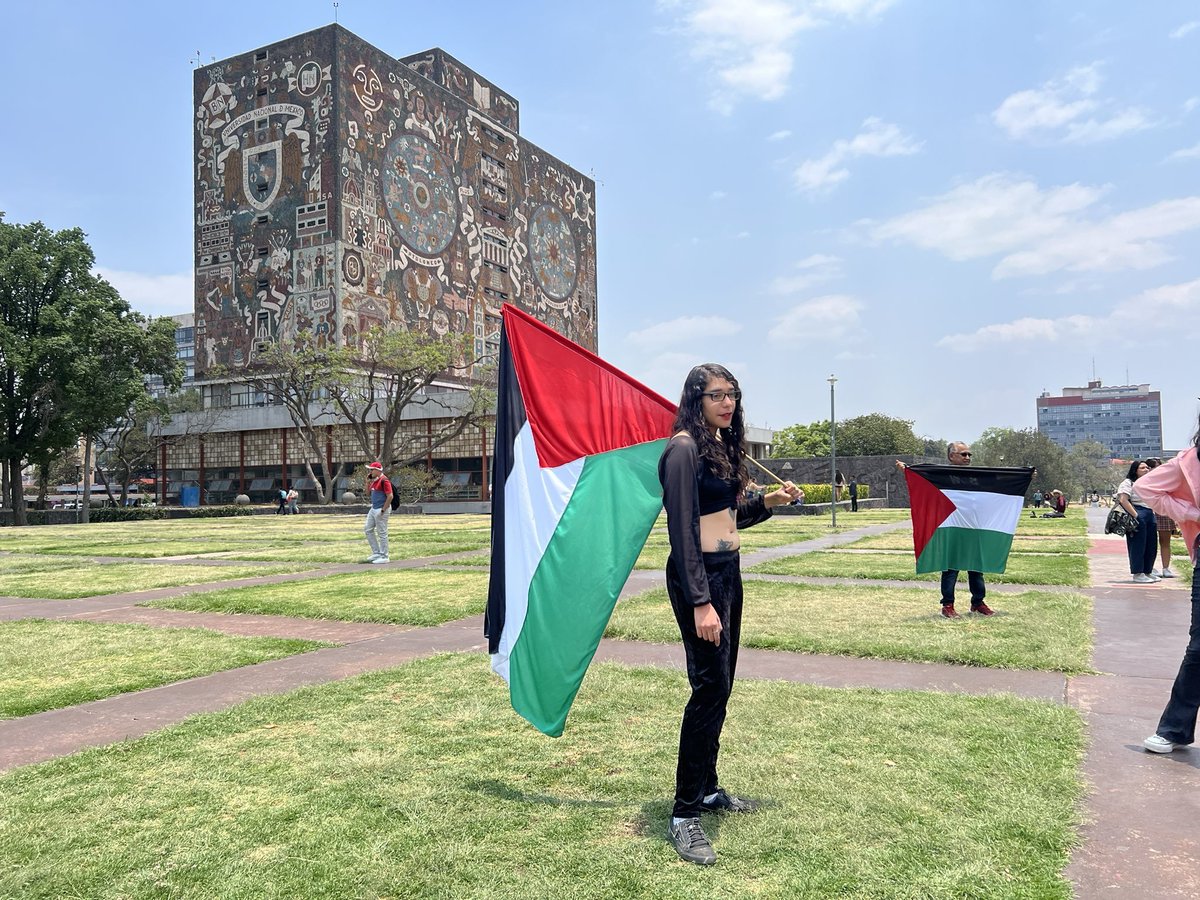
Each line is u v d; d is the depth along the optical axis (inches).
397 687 204.5
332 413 1871.3
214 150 2267.5
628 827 120.6
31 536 971.3
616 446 145.6
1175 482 159.5
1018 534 818.2
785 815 122.5
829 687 198.7
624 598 355.3
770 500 127.0
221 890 102.3
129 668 232.4
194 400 2308.1
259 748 158.9
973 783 134.3
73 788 138.1
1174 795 130.9
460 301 2455.7
